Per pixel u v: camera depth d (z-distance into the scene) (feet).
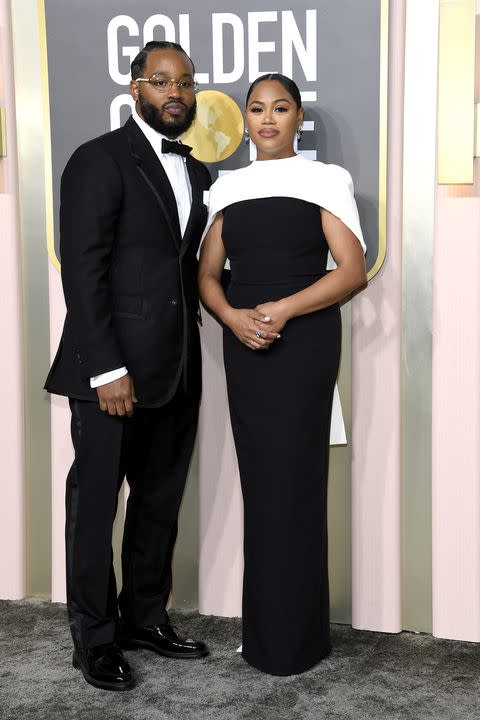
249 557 7.59
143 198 7.11
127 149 7.16
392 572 8.39
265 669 7.50
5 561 9.20
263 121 7.25
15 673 7.51
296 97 7.37
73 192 6.95
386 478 8.33
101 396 6.98
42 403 9.02
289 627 7.42
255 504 7.48
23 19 8.63
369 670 7.57
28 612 8.84
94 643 7.37
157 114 7.23
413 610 8.43
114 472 7.23
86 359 6.91
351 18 7.91
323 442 7.53
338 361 7.49
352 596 8.52
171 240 7.27
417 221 8.09
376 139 7.98
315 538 7.51
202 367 8.63
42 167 8.76
